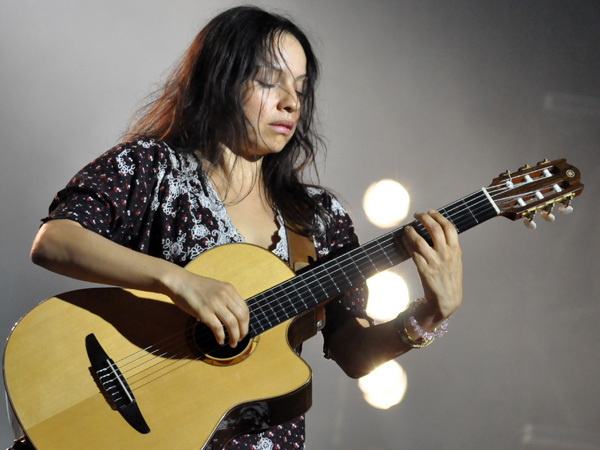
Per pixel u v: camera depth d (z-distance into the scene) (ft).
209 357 11.07
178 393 10.73
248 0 35.14
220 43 12.57
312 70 13.99
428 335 12.35
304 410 11.33
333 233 13.52
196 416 10.57
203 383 10.89
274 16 13.10
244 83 12.38
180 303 10.46
